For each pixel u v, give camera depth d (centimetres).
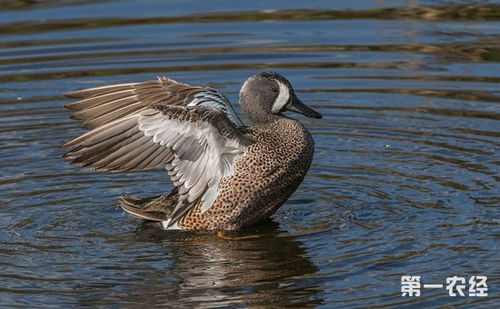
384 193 1232
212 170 1150
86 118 1100
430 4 1945
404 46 1745
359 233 1120
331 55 1722
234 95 1564
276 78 1216
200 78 1631
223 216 1168
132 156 1098
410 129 1443
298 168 1177
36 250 1091
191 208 1165
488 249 1060
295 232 1136
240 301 966
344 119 1495
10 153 1379
